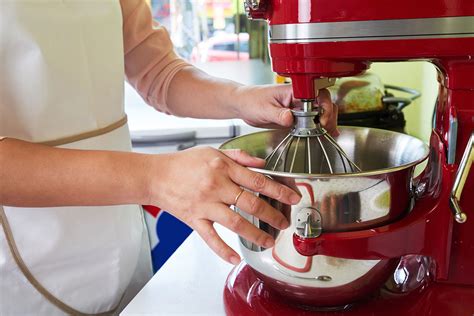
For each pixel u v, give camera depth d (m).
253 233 0.46
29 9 0.59
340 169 0.57
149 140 1.28
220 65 1.71
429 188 0.52
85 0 0.65
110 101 0.70
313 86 0.48
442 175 0.47
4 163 0.48
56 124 0.64
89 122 0.67
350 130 0.61
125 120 0.75
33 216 0.62
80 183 0.48
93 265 0.68
